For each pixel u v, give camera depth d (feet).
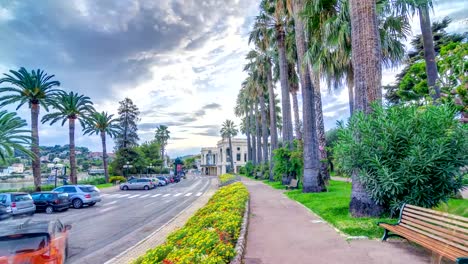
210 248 15.53
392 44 50.88
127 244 30.07
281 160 77.61
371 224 24.48
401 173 24.32
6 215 45.16
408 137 24.94
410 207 20.34
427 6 39.88
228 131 270.46
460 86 40.14
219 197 45.47
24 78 91.76
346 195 46.06
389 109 26.78
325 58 52.95
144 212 53.93
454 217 15.16
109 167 191.62
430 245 15.49
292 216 32.55
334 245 20.22
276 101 174.50
